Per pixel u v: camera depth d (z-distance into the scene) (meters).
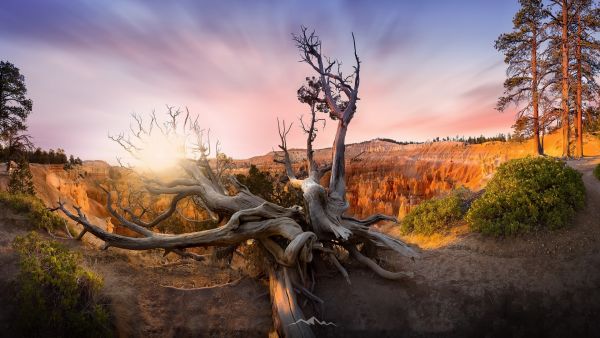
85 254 17.48
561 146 59.56
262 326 15.41
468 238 19.31
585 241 16.86
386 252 19.98
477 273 16.64
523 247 17.42
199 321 15.27
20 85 39.69
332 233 18.12
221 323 15.32
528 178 20.72
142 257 19.58
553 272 15.98
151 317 15.02
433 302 15.71
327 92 24.44
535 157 23.00
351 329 15.19
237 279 18.00
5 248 16.02
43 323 12.87
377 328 15.12
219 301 16.22
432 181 109.88
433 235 21.48
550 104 44.19
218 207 19.73
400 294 16.25
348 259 19.55
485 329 14.76
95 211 62.66
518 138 48.78
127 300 15.16
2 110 38.75
